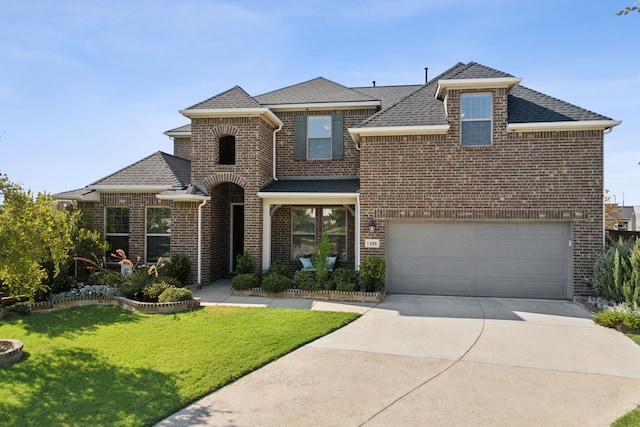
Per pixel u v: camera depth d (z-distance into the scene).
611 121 10.84
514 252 11.67
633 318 8.18
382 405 4.92
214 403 4.97
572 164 11.24
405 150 12.09
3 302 9.91
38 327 8.33
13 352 6.25
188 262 13.15
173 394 5.14
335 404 4.95
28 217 6.61
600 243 11.09
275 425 4.42
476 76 11.71
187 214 13.43
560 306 10.54
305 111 15.49
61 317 9.20
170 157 16.19
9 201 6.44
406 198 12.08
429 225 12.12
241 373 5.87
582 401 5.05
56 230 7.38
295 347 7.11
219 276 15.12
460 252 11.95
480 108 11.81
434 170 11.92
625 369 6.16
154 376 5.72
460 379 5.75
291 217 14.94
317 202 13.41
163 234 13.84
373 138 12.29
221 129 13.77
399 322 8.95
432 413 4.72
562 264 11.45
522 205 11.45
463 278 11.93
